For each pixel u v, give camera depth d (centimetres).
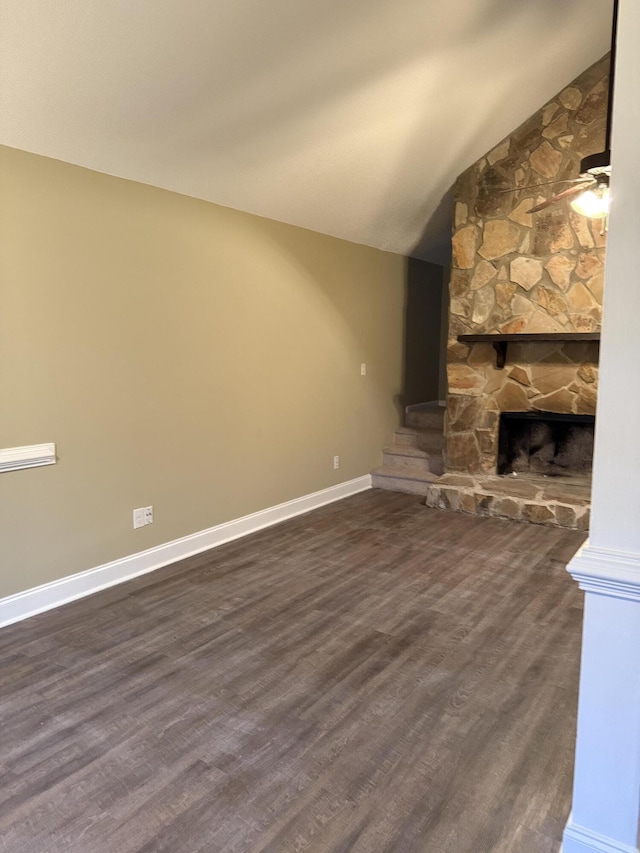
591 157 256
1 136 282
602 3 360
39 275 306
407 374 661
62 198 313
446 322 730
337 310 533
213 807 187
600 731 155
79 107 281
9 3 223
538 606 329
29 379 307
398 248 605
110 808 187
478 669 266
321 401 524
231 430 434
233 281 423
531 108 461
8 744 216
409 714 234
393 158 438
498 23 343
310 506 520
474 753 212
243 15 269
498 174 490
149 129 313
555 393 498
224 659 274
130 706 238
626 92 137
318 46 303
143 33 257
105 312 340
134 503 368
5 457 296
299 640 291
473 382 525
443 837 176
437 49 344
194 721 229
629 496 145
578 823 162
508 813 185
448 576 370
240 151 360
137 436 366
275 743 217
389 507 524
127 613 320
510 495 484
